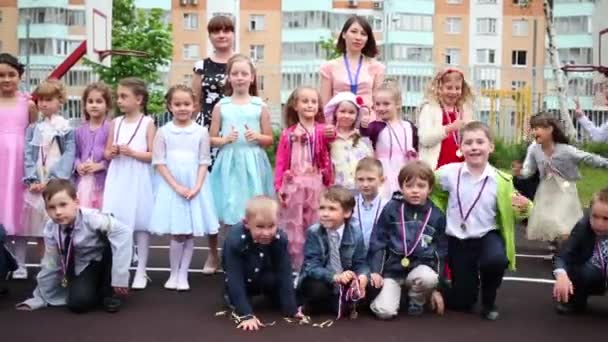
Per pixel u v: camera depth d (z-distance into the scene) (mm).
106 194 5914
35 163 6012
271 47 33469
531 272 6785
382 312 5035
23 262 6211
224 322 4961
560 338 4688
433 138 5992
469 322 5043
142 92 6113
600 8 12789
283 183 5898
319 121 6117
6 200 5996
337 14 33906
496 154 16531
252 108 6160
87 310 5211
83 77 17859
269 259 5090
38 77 17688
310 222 5844
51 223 5273
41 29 32656
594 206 5078
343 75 6531
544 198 7203
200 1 32344
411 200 5207
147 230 5949
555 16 33750
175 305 5395
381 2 34062
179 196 5844
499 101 18703
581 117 8016
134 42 18094
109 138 6043
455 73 6082
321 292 5102
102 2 10312
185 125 5984
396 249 5199
